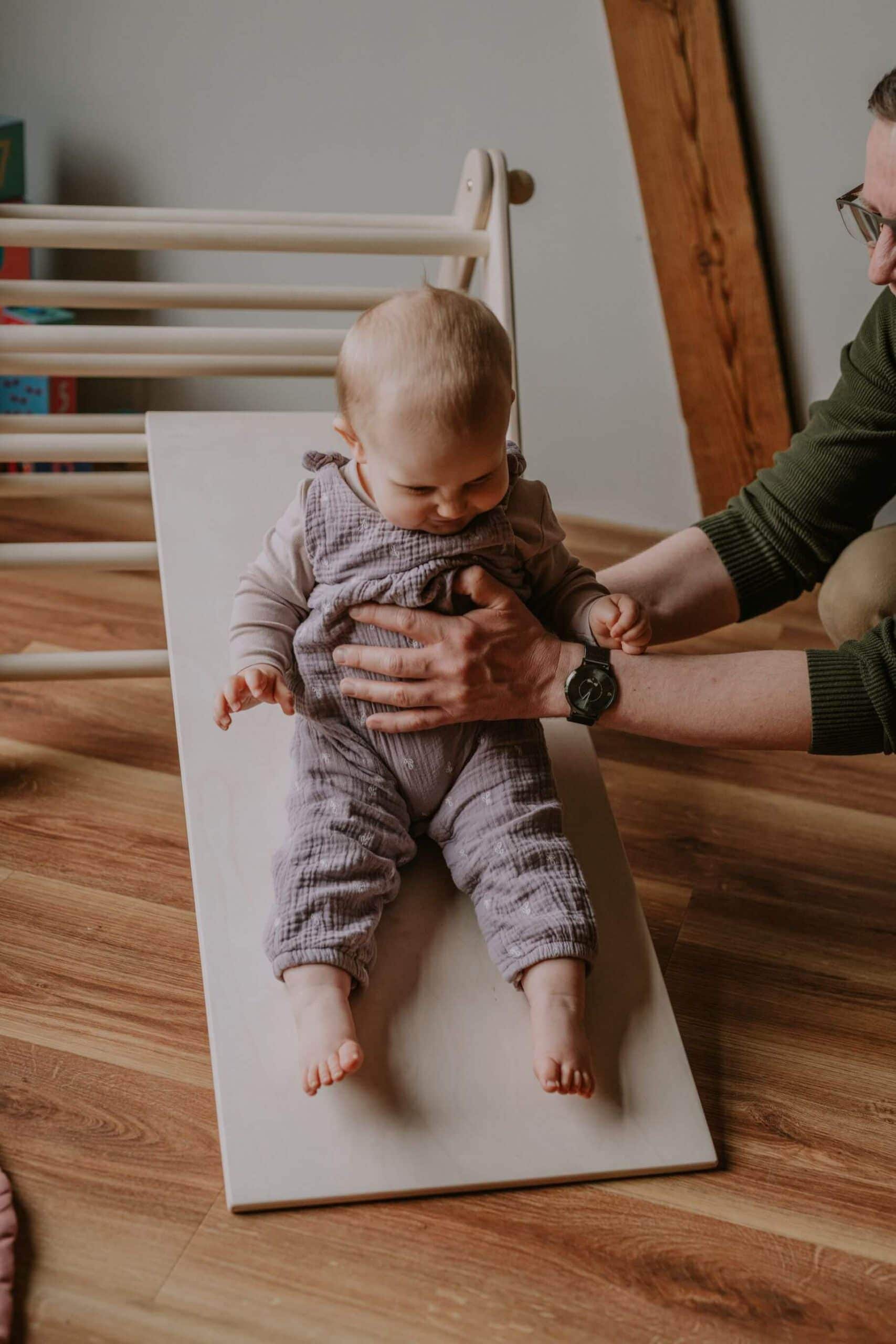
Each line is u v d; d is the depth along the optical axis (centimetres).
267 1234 101
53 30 202
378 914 108
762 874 146
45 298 138
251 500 139
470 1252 101
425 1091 104
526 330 205
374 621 104
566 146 191
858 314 191
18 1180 105
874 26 171
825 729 108
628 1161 105
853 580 135
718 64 174
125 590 187
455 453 93
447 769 110
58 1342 94
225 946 109
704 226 185
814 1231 106
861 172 180
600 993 112
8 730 158
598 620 107
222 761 119
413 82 192
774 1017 127
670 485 212
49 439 145
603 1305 99
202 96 201
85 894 135
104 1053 117
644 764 163
